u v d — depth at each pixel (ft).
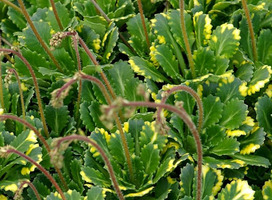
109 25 1.84
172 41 1.77
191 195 1.48
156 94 1.65
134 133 1.59
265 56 1.76
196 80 1.63
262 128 1.57
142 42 1.82
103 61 1.81
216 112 1.60
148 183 1.48
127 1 1.91
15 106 1.69
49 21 1.85
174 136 1.55
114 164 1.54
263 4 1.76
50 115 1.68
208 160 1.53
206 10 1.92
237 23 1.81
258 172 1.63
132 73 1.73
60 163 1.11
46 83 1.77
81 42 1.47
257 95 1.72
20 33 1.88
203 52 1.68
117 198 1.52
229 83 1.64
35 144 1.55
